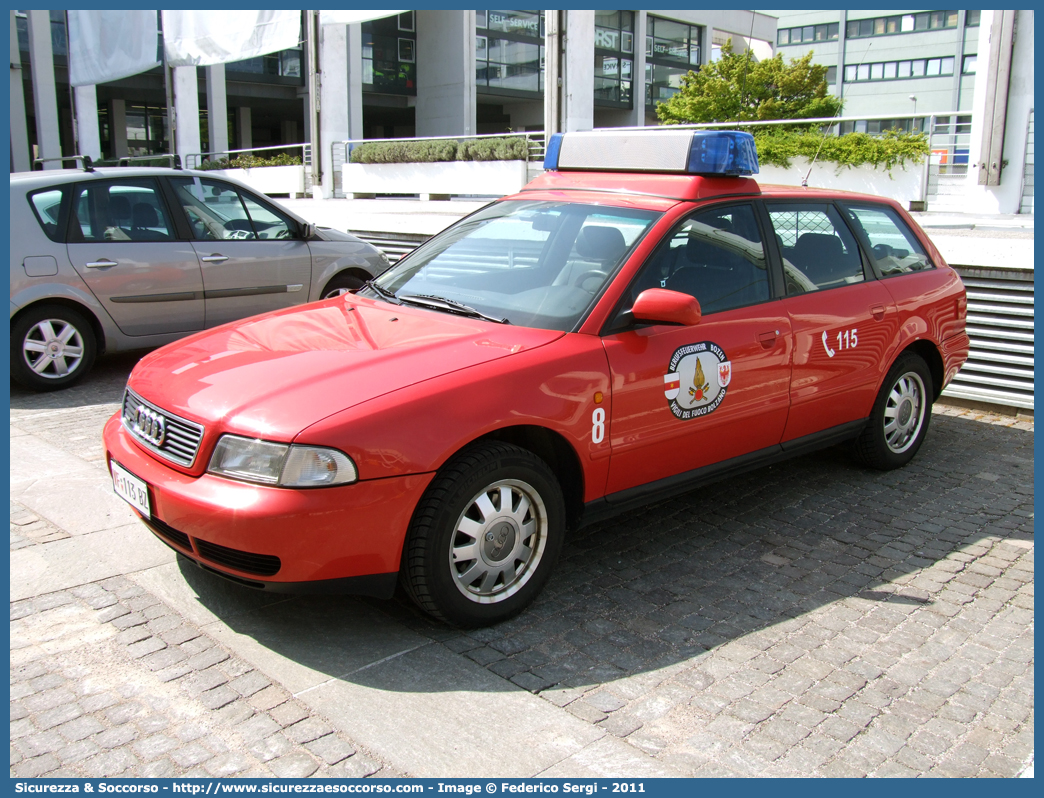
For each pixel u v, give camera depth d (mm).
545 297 3793
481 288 4000
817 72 35750
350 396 3076
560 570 3908
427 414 3078
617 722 2807
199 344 3797
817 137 14906
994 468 5414
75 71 23438
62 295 6426
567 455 3543
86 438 5477
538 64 38469
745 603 3641
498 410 3215
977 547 4266
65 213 6512
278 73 33344
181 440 3174
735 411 4109
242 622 3352
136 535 4074
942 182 16188
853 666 3184
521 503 3367
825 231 4797
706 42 44344
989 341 6566
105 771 2523
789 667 3166
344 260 7996
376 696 2902
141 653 3121
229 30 18953
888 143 14312
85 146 24656
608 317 3660
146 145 35406
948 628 3480
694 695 2971
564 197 4367
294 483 2891
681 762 2629
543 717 2820
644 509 4664
